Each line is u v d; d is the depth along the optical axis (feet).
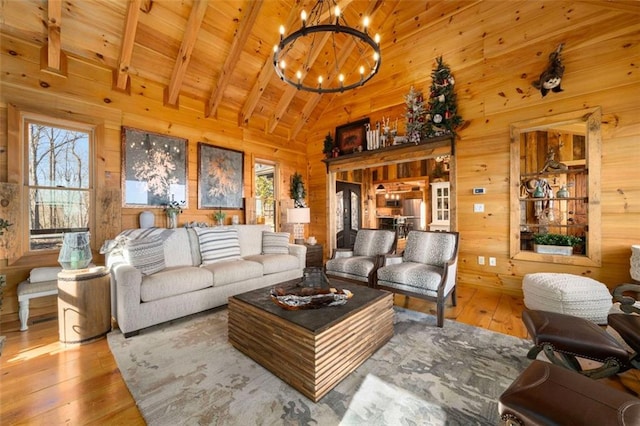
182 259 10.78
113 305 8.66
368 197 25.63
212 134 14.55
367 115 16.34
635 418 3.01
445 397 5.19
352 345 6.04
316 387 5.08
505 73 11.44
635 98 8.93
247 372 6.06
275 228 18.28
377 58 7.11
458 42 12.67
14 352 7.04
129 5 9.55
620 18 9.16
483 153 11.98
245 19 11.39
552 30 10.40
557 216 14.06
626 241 9.05
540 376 3.84
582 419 3.05
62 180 10.13
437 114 12.27
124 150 11.34
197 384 5.63
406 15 14.32
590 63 9.66
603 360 5.07
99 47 10.50
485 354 6.77
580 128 13.17
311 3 12.27
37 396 5.31
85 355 6.88
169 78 12.55
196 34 11.00
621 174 9.14
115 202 10.98
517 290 11.24
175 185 12.92
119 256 8.78
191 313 9.06
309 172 19.99
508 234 11.44
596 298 7.73
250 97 14.94
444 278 8.77
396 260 11.07
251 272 10.80
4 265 8.82
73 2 9.19
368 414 4.76
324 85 16.81
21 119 9.18
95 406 5.05
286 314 5.95
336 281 8.74
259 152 16.96
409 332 8.04
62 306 7.38
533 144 15.46
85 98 10.46
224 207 14.89
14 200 8.89
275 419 4.66
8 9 8.66
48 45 9.34
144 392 5.39
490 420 4.60
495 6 11.68
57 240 9.99
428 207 22.47
